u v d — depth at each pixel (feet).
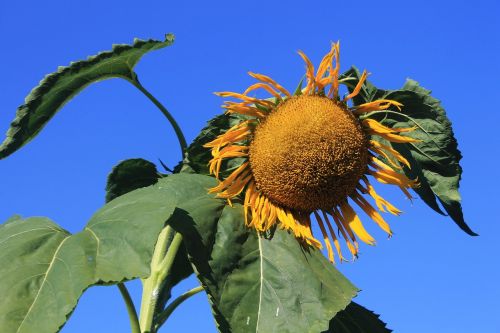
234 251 3.80
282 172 3.94
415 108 4.25
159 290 3.99
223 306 3.68
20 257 3.42
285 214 4.00
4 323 3.22
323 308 3.72
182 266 4.40
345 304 3.75
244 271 3.78
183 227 3.77
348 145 3.96
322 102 4.00
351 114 4.02
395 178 4.03
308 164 3.93
